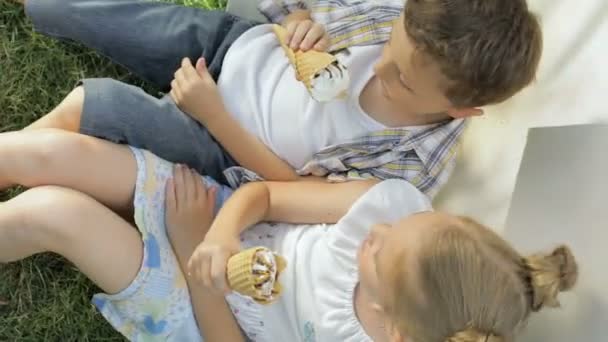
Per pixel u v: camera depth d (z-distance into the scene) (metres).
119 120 1.47
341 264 1.43
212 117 1.52
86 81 1.48
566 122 1.42
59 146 1.42
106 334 1.69
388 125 1.51
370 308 1.36
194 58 1.63
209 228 1.48
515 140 1.53
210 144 1.56
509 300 1.20
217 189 1.57
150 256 1.45
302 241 1.48
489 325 1.18
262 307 1.47
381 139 1.52
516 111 1.53
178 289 1.48
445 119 1.53
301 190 1.51
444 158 1.55
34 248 1.45
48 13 1.61
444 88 1.35
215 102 1.52
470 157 1.61
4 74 1.68
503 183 1.53
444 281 1.19
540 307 1.24
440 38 1.29
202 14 1.64
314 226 1.51
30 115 1.70
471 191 1.58
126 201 1.49
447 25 1.28
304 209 1.50
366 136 1.52
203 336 1.51
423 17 1.29
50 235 1.40
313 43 1.47
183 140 1.53
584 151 1.35
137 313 1.49
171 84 1.60
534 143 1.45
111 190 1.46
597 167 1.32
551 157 1.41
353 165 1.55
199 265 1.36
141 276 1.44
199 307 1.49
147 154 1.49
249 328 1.51
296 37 1.48
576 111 1.41
